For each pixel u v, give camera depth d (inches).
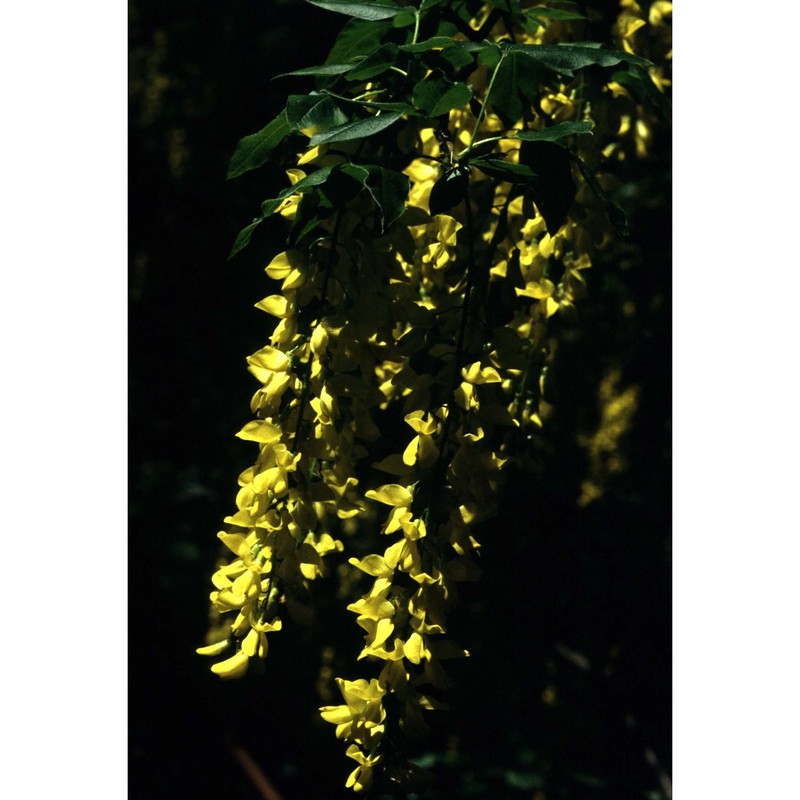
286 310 45.4
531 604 105.3
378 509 91.9
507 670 107.8
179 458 105.0
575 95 59.9
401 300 46.7
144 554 104.3
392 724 44.4
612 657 107.7
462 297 49.6
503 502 97.7
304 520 45.2
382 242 45.6
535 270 56.3
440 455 44.7
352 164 42.6
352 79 48.1
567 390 96.4
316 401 44.4
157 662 104.7
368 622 43.9
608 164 66.1
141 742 104.1
